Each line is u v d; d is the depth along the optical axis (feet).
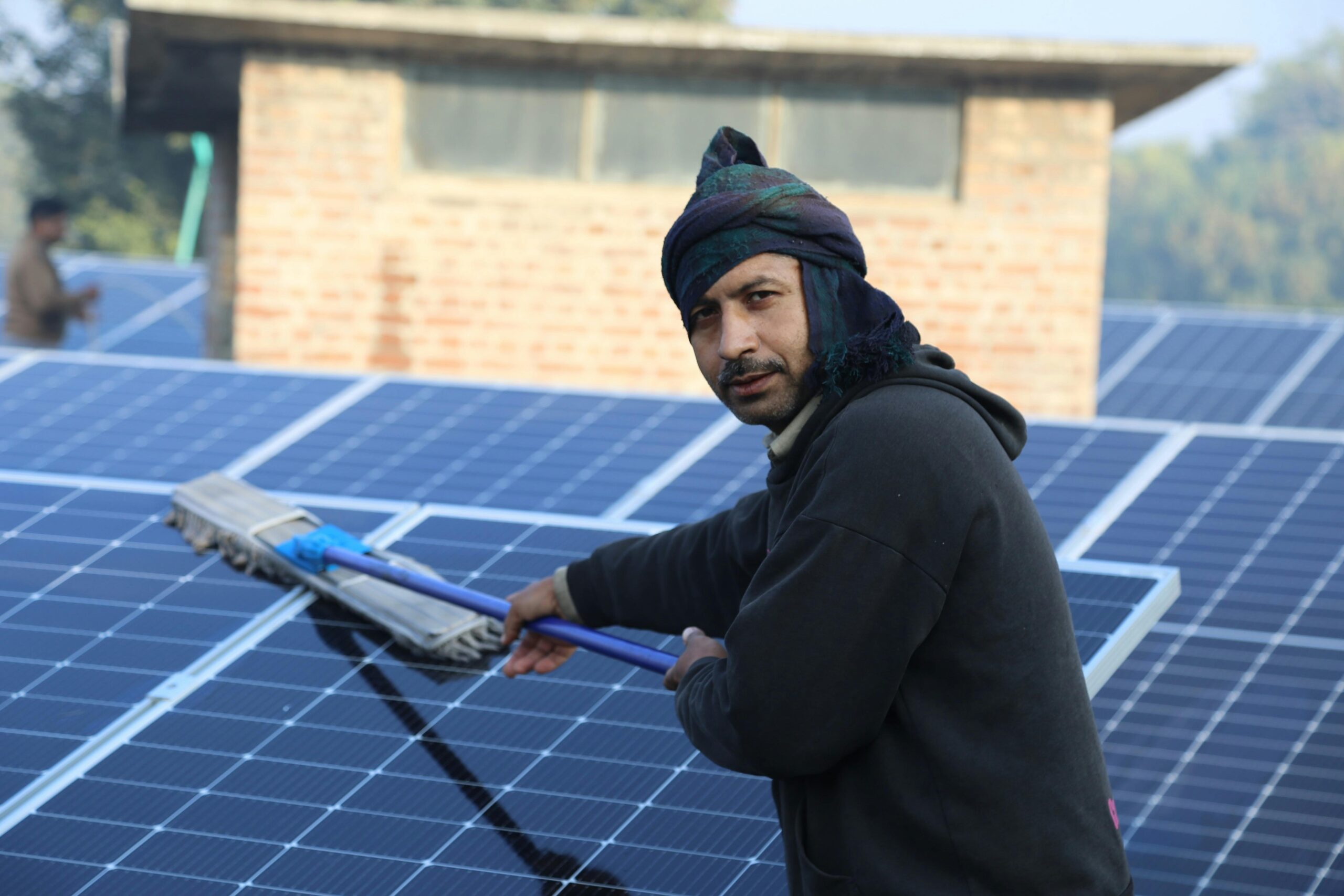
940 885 7.12
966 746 7.12
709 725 7.54
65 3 128.67
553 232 38.52
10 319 41.19
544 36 36.19
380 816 9.30
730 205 7.48
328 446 18.79
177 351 48.70
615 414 19.93
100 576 12.64
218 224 49.11
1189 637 16.17
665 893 8.54
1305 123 335.26
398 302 38.63
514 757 9.89
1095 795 7.31
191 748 10.05
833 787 7.45
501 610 10.27
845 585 6.99
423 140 38.65
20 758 9.98
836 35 35.86
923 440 7.04
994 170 38.11
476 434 19.25
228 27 36.47
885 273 38.50
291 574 12.34
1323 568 16.67
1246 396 37.37
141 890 8.68
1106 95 37.91
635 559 9.65
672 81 38.32
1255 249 298.76
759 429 19.13
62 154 122.72
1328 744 14.87
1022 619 7.15
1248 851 13.88
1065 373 38.45
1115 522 17.42
